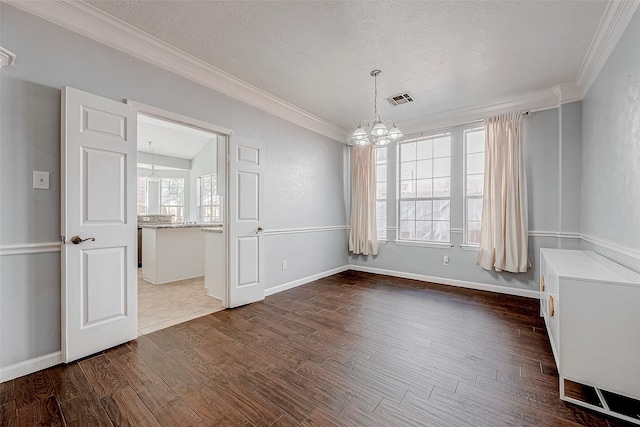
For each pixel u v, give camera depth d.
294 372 1.90
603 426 1.41
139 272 5.46
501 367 1.96
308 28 2.25
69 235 2.00
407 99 3.63
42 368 1.92
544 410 1.53
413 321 2.80
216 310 3.13
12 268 1.83
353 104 3.81
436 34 2.31
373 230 4.89
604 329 1.60
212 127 3.00
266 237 3.67
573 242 3.17
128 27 2.25
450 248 4.18
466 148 4.10
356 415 1.49
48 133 1.97
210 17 2.13
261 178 3.49
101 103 2.15
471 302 3.38
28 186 1.89
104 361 2.04
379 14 2.08
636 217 1.78
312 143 4.46
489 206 3.72
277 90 3.40
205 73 2.88
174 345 2.29
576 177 3.16
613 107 2.17
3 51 1.53
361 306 3.25
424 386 1.74
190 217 8.19
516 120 3.54
